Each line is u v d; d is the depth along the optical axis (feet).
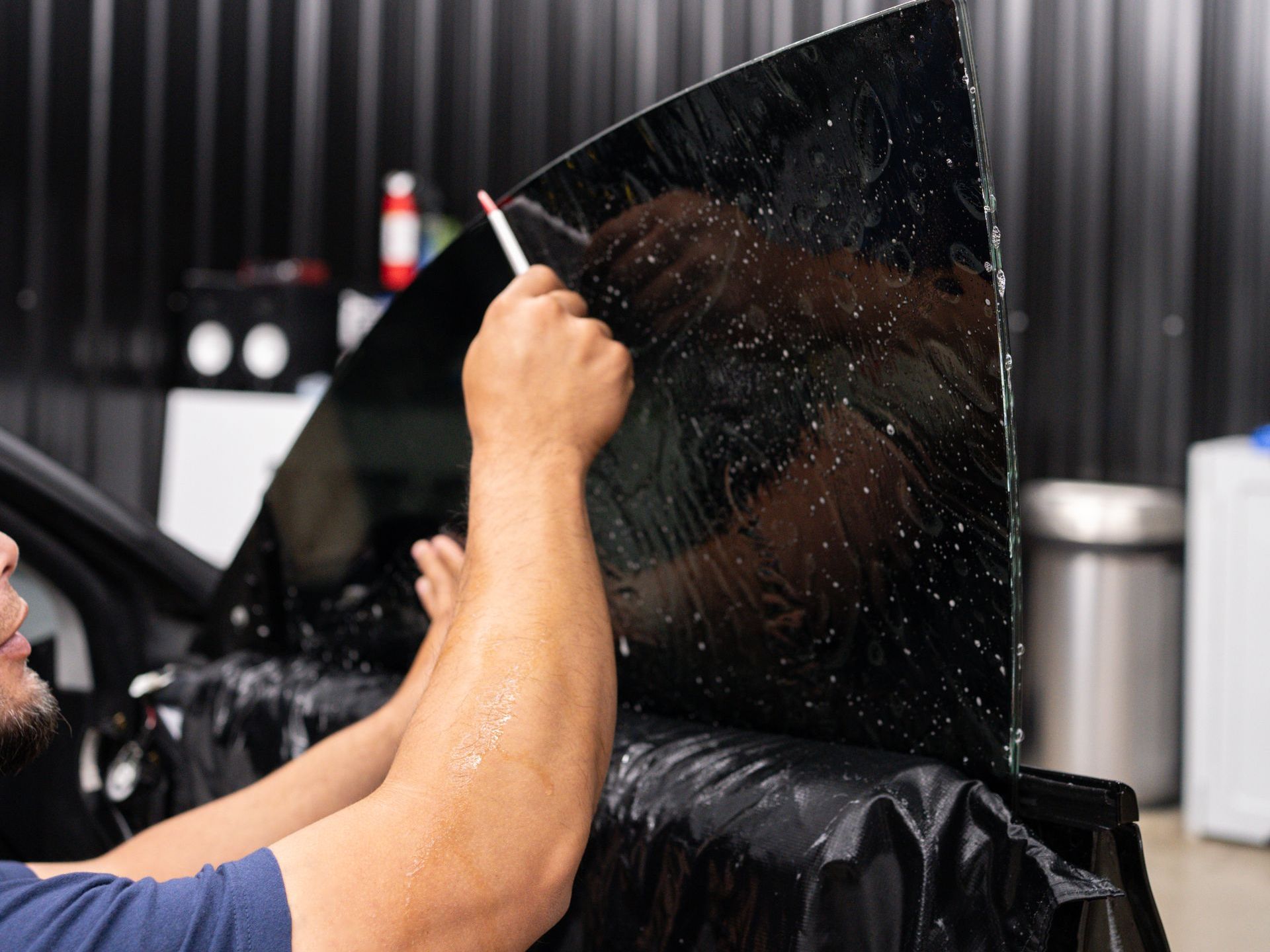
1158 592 8.72
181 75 11.03
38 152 10.47
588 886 2.06
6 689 1.78
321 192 11.53
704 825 1.92
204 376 10.09
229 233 11.37
